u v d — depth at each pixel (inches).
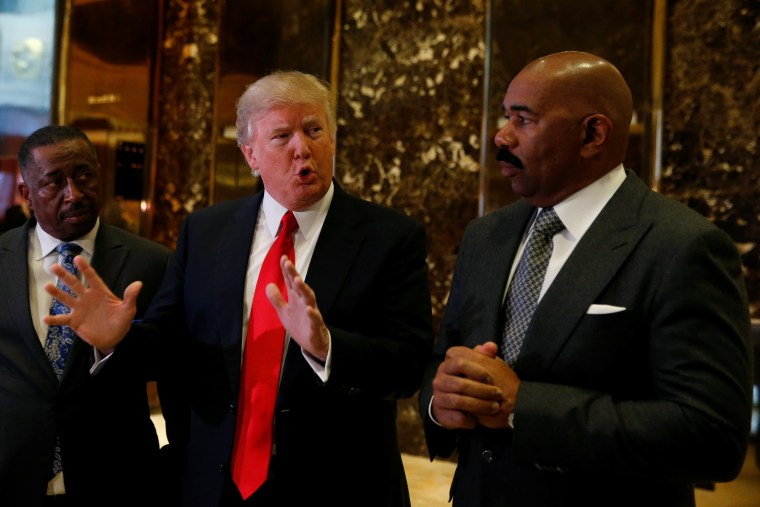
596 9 135.6
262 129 66.1
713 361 46.8
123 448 74.3
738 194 128.3
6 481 70.1
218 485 63.1
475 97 149.7
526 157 53.2
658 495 50.4
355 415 66.0
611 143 53.2
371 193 159.2
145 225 176.6
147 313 71.7
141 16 176.4
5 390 72.6
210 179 171.0
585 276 51.9
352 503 64.2
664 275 49.1
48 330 74.4
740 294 49.6
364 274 66.4
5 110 168.9
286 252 67.4
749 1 127.1
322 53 160.1
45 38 165.0
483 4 148.9
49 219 75.6
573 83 52.1
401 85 156.6
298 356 63.9
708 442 45.4
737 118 128.5
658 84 131.8
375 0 159.2
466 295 59.7
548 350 51.6
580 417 47.9
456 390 49.9
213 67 176.2
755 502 121.8
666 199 54.0
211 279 68.5
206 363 66.6
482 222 63.4
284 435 62.9
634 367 50.7
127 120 174.2
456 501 56.2
